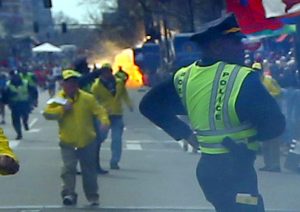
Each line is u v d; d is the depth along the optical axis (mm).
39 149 49625
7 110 97500
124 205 27875
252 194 13516
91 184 27641
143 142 54156
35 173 37094
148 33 123312
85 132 27391
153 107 14281
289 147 37125
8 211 27219
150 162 41156
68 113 27359
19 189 32125
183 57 62094
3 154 12148
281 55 53438
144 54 122562
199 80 13641
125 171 37438
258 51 55438
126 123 72625
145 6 105188
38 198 29828
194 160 41562
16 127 57281
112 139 37969
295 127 36719
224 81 13398
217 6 81938
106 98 37312
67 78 27219
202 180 13672
